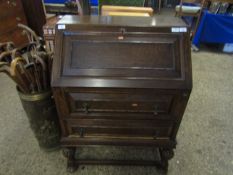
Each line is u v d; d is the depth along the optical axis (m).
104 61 0.85
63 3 2.91
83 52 0.85
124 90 0.86
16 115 1.63
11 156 1.29
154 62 0.85
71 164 1.17
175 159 1.31
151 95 0.89
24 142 1.39
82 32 0.85
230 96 1.96
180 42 0.85
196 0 2.98
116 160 1.20
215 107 1.80
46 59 0.99
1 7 2.20
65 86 0.84
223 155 1.35
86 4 1.68
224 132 1.54
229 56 2.87
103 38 0.85
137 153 1.34
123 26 0.85
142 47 0.85
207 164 1.28
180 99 0.90
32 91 1.05
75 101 0.91
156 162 1.20
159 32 0.85
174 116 0.97
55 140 1.28
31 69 0.98
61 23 0.86
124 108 0.95
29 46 1.07
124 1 2.04
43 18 2.88
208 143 1.43
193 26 3.11
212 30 2.80
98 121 1.00
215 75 2.33
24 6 2.65
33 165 1.24
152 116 0.97
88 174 1.19
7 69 0.89
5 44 0.98
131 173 1.21
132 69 0.85
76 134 1.07
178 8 2.96
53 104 1.14
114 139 1.08
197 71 2.40
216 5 2.67
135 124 1.01
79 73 0.84
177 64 0.85
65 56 0.84
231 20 2.68
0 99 1.81
